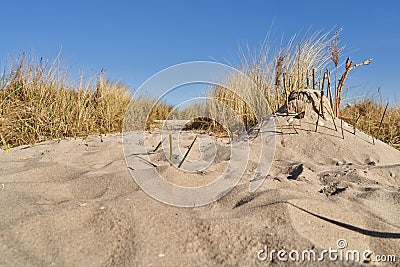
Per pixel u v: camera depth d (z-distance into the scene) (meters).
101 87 5.21
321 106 3.09
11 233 1.13
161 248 1.11
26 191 1.60
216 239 1.17
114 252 1.09
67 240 1.14
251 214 1.34
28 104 3.96
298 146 2.80
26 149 2.96
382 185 1.90
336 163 2.49
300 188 1.72
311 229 1.25
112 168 2.09
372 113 4.42
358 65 3.09
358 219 1.34
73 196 1.60
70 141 3.35
